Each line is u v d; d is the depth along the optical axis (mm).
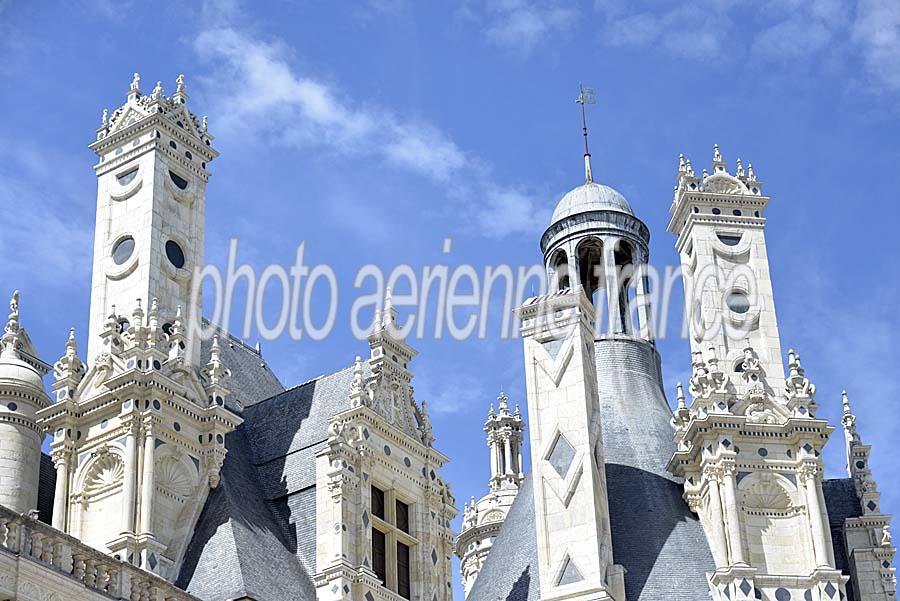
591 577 54781
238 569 50719
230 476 55469
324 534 53500
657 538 57844
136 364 53781
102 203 59344
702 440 58250
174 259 58406
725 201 63469
